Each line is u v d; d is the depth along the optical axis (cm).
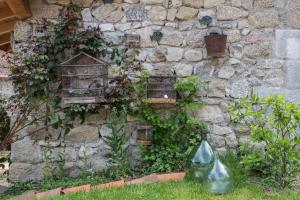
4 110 486
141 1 502
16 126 480
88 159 492
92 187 414
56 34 479
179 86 488
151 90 496
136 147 495
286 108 390
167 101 484
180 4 502
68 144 492
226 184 387
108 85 491
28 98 479
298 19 500
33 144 487
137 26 501
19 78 473
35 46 480
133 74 498
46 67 479
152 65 502
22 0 459
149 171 472
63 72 476
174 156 480
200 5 502
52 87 487
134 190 393
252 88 501
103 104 488
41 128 486
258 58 502
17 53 473
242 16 501
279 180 407
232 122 454
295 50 500
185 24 502
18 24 491
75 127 493
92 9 499
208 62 502
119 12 500
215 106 503
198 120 488
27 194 416
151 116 486
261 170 441
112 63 496
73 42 479
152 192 387
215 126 501
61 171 481
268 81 501
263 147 487
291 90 498
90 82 478
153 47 502
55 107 486
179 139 494
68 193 399
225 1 501
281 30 500
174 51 502
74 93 477
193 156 429
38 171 488
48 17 493
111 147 482
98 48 485
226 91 502
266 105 440
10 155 497
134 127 497
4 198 425
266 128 444
